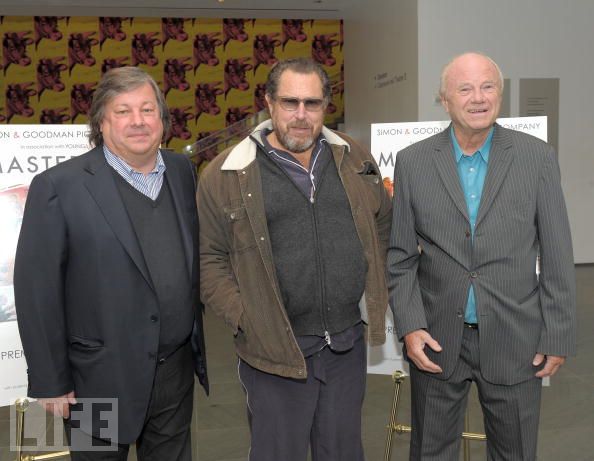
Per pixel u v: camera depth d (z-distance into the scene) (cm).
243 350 213
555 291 196
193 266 200
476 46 729
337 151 210
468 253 200
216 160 213
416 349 207
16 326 249
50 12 1052
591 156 771
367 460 308
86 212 180
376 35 859
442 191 202
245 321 204
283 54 1171
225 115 1174
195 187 209
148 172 193
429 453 220
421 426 220
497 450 216
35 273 179
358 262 208
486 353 202
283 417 210
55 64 1107
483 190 198
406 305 208
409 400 386
